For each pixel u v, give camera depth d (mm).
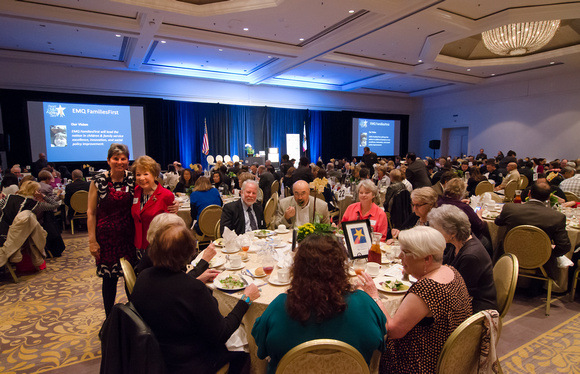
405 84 14375
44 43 8797
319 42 8500
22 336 2830
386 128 17500
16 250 3924
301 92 14969
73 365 2447
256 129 14133
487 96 14633
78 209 5988
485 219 3959
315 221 2492
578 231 3393
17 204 4062
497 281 1996
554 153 12609
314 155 15688
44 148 10523
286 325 1240
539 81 12844
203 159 13094
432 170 9930
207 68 11844
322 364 1202
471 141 15430
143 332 1265
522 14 6730
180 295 1415
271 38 8430
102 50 9516
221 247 2824
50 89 10445
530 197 3303
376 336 1259
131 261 2584
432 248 1530
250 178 5949
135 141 11875
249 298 1725
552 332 2803
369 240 2318
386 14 6551
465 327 1357
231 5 6570
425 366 1484
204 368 1479
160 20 6797
